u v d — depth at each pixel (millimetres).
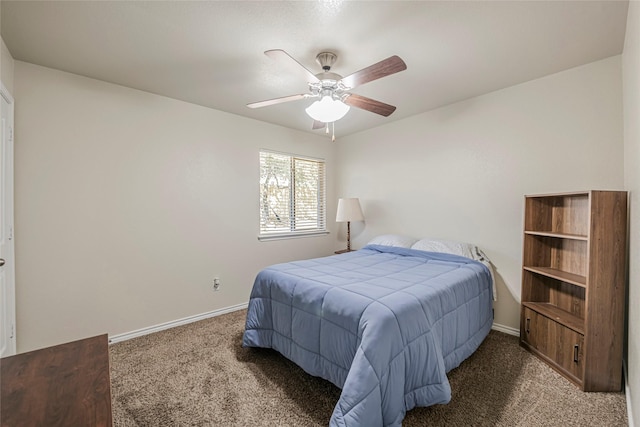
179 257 2803
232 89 2531
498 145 2594
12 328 1933
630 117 1667
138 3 1456
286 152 3727
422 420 1465
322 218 4242
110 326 2408
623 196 1732
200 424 1458
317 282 1886
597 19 1592
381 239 3324
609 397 1645
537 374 1884
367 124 3629
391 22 1613
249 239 3361
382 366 1301
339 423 1213
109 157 2398
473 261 2455
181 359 2109
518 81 2402
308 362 1712
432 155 3121
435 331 1581
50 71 2137
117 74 2246
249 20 1593
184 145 2828
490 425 1432
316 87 1932
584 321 1767
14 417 727
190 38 1767
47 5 1460
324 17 1566
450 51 1927
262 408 1571
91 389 847
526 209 2283
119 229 2451
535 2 1459
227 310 3154
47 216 2129
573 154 2180
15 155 1999
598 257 1712
